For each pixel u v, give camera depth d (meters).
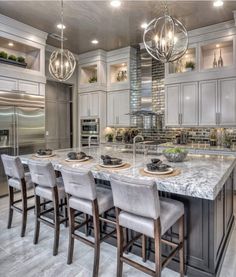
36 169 2.44
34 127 4.56
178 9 3.62
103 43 5.20
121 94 5.62
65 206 2.89
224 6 3.55
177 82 4.73
